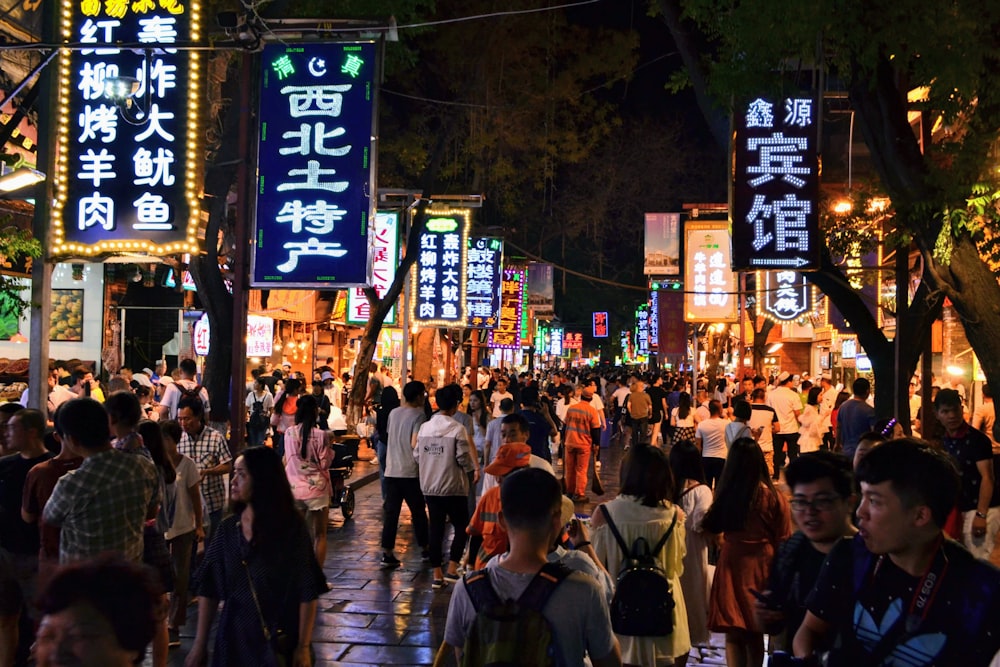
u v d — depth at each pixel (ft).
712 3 32.60
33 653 7.09
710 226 81.61
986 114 29.45
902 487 8.71
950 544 8.93
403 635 24.08
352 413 65.72
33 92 35.17
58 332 63.16
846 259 44.32
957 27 25.86
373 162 38.91
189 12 34.78
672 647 17.06
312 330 95.91
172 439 23.93
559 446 70.18
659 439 94.43
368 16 38.47
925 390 41.04
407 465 32.76
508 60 84.23
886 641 8.79
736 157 38.50
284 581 13.82
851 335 86.17
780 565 13.47
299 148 38.99
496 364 183.32
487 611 10.28
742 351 94.68
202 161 34.68
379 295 70.95
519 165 92.12
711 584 19.77
